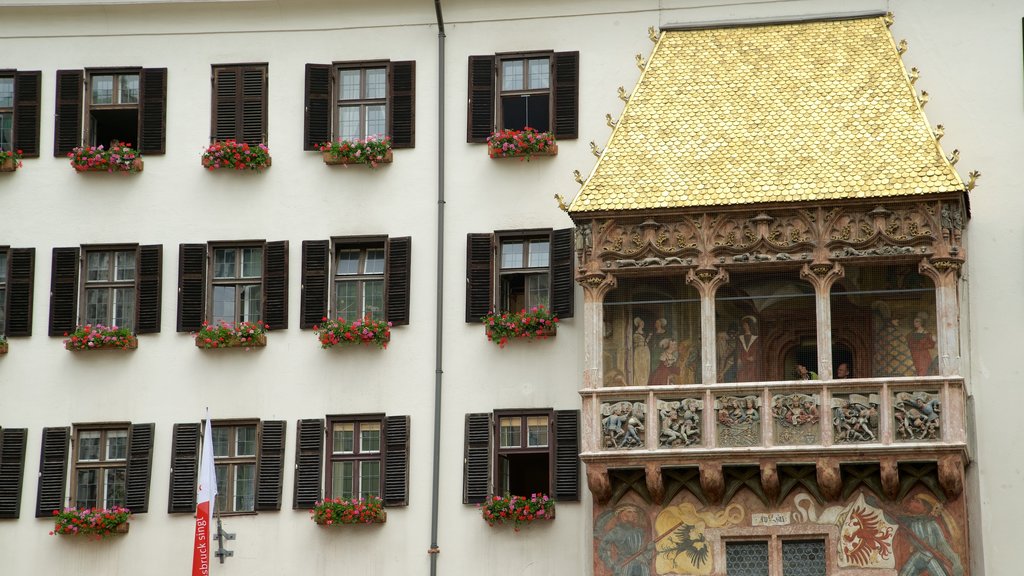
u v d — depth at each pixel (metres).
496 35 48.62
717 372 45.56
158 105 49.25
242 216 48.47
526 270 47.41
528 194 47.59
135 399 47.78
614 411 44.06
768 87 45.94
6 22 50.03
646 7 48.16
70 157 49.09
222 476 47.28
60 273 48.53
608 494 44.19
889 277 44.84
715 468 43.41
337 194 48.28
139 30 49.88
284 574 46.44
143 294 48.28
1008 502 44.16
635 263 44.50
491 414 46.50
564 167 47.59
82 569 47.00
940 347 43.19
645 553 44.00
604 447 44.00
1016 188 45.62
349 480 46.88
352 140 48.56
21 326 48.44
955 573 42.72
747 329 45.69
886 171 43.94
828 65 46.06
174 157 49.00
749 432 43.44
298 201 48.38
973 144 46.06
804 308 45.53
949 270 43.41
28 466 47.72
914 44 46.88
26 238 48.94
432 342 47.12
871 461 42.91
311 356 47.44
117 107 49.84
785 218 44.12
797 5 47.56
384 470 46.56
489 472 46.12
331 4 49.34
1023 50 46.38
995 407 44.59
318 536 46.47
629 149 45.38
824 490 43.25
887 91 45.28
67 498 47.50
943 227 43.44
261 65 49.28
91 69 49.75
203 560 44.91
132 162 48.78
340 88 49.19
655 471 43.59
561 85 47.97
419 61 48.78
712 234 44.38
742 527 43.72
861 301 45.31
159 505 47.16
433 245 47.66
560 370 46.44
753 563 43.72
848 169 44.12
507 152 47.44
